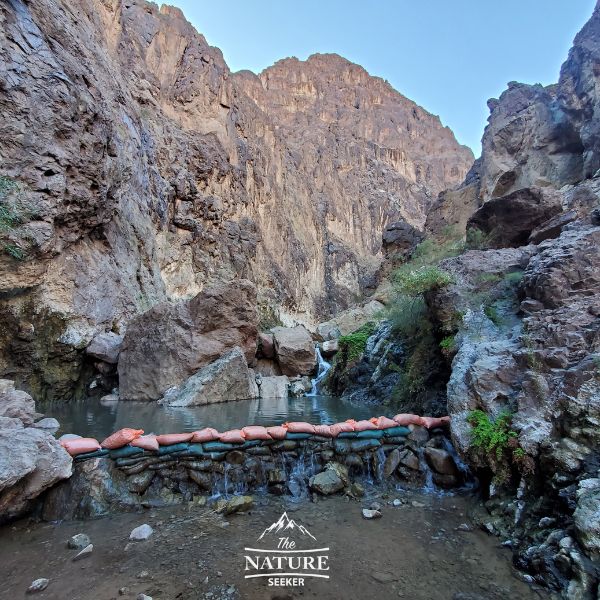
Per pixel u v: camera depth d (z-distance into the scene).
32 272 9.25
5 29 9.23
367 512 4.44
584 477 3.55
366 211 55.81
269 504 4.74
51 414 8.38
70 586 3.07
